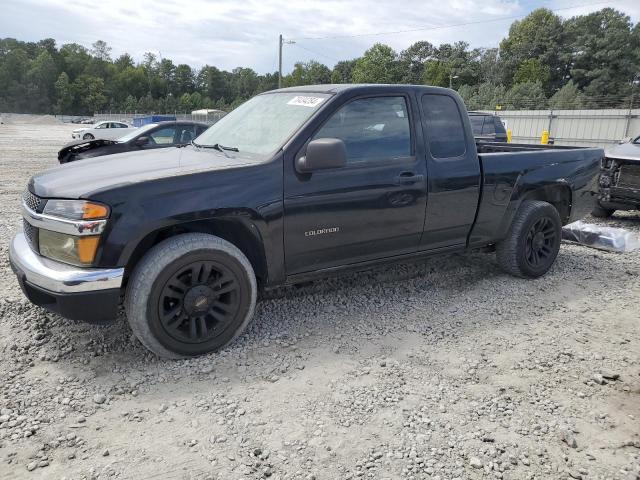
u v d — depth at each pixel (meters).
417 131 4.16
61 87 118.06
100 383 3.11
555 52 90.81
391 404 2.96
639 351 3.69
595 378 3.29
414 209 4.14
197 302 3.33
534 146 6.07
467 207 4.49
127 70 137.50
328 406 2.93
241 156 3.75
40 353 3.41
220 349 3.54
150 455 2.49
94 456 2.48
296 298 4.51
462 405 2.98
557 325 4.11
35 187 3.42
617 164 7.94
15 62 119.75
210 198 3.28
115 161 3.87
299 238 3.66
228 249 3.41
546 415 2.90
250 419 2.80
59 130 52.09
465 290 4.84
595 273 5.45
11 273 4.91
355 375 3.28
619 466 2.50
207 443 2.60
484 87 66.56
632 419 2.89
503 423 2.81
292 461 2.48
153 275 3.16
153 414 2.83
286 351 3.57
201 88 154.38
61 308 3.05
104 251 3.03
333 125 3.77
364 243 3.98
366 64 90.94
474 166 4.48
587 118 28.09
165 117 42.78
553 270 5.50
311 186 3.63
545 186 5.04
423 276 5.17
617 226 8.05
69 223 3.03
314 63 124.00
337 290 4.73
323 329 3.93
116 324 3.84
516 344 3.77
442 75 99.81
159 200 3.15
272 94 4.50
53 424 2.71
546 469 2.47
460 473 2.42
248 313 3.58
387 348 3.65
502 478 2.40
